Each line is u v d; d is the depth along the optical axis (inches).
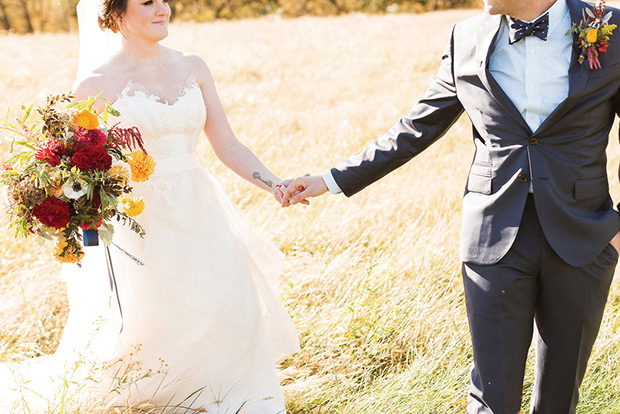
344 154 281.0
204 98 133.4
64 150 108.7
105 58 127.0
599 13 98.0
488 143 105.1
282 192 131.3
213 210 132.2
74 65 509.7
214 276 130.2
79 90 123.7
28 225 109.9
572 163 99.8
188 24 773.3
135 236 127.9
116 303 129.9
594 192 101.5
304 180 123.8
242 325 131.4
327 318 152.6
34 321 164.1
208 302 129.6
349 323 148.2
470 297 106.8
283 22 762.8
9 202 108.8
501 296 103.0
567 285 101.9
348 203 219.3
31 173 107.8
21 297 171.0
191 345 130.4
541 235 101.3
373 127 327.6
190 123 127.3
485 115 104.0
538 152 100.1
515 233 101.3
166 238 127.9
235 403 130.2
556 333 104.9
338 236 196.7
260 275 135.3
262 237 137.3
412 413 124.9
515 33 100.1
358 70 478.9
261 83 441.4
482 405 106.7
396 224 203.2
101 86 123.9
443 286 165.3
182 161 128.5
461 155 283.7
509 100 100.7
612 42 98.3
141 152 114.0
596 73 97.9
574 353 104.7
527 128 100.6
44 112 109.2
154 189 126.5
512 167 101.9
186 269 128.7
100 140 109.8
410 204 220.2
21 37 695.7
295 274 172.7
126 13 122.0
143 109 122.8
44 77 459.8
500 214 102.8
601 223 101.1
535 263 102.3
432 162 273.1
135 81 125.0
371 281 159.9
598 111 99.7
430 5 1105.4
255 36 642.2
